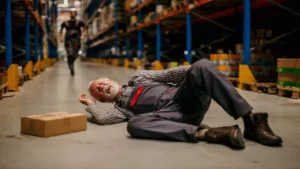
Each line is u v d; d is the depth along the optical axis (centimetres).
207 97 254
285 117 344
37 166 198
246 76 587
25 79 786
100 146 239
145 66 1255
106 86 308
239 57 658
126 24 1692
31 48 1224
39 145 243
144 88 294
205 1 713
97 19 2509
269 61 646
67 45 1045
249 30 580
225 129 235
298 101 451
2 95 498
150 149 231
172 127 249
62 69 1437
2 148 236
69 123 277
